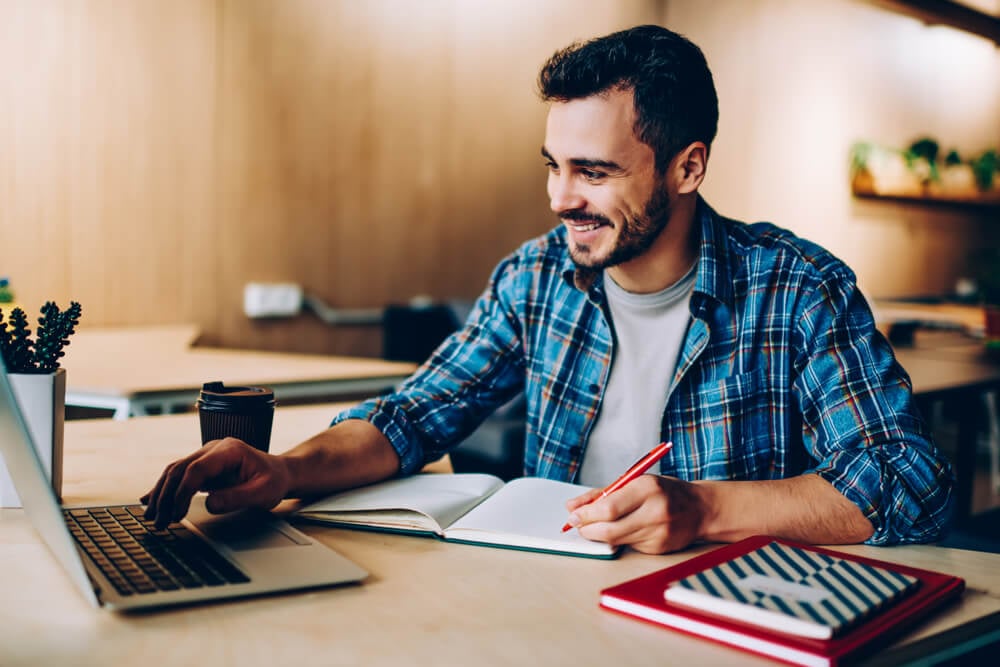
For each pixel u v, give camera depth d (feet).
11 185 9.70
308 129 11.89
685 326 4.24
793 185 18.26
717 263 4.11
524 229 14.14
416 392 4.25
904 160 20.67
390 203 12.75
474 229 13.61
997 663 3.24
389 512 3.28
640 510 2.96
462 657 2.16
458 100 13.21
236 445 3.17
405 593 2.59
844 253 19.75
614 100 3.57
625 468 4.33
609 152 3.60
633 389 4.30
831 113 18.89
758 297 4.11
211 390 3.66
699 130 3.76
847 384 3.76
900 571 2.72
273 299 11.70
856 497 3.22
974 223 23.72
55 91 9.89
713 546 3.10
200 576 2.56
